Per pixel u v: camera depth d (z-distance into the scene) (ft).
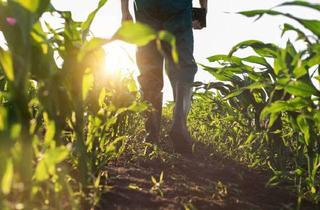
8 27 5.16
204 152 12.19
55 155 4.59
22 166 4.64
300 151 8.82
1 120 4.53
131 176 8.44
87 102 7.20
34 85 7.97
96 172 7.07
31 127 4.85
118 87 8.46
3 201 4.15
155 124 12.17
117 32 4.27
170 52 12.12
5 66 4.86
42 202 5.49
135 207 6.61
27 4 4.92
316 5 5.25
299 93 6.97
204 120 14.16
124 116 10.08
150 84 12.19
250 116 11.10
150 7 12.15
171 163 9.91
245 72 8.84
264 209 7.20
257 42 7.22
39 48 5.49
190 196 7.38
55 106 5.53
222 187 8.02
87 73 6.10
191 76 12.11
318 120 7.10
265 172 10.09
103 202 6.51
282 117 11.10
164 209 6.64
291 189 8.37
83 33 6.77
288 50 7.21
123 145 8.58
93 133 6.77
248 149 11.28
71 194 5.23
